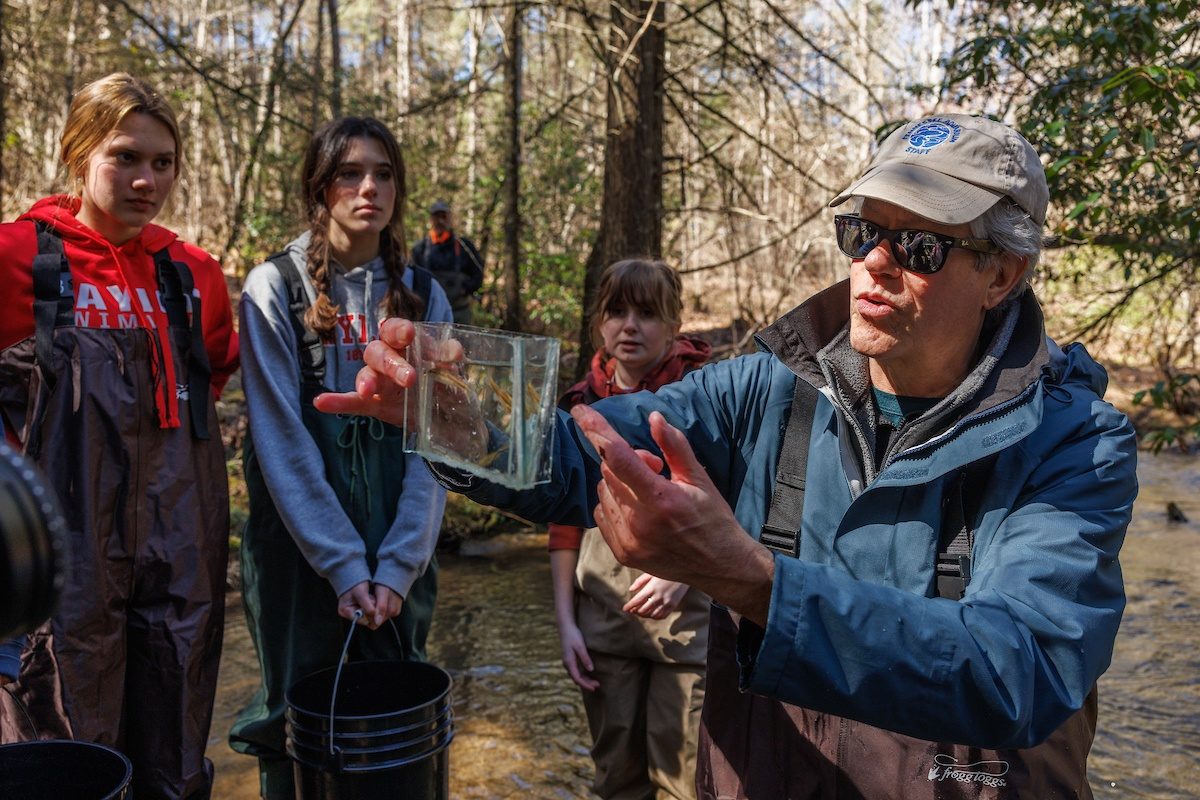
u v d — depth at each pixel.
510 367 1.25
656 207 6.67
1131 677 4.33
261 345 2.63
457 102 12.07
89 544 2.31
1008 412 1.38
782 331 1.58
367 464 2.67
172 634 2.44
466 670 4.40
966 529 1.41
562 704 4.03
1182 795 3.32
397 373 1.36
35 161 13.13
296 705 2.34
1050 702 1.20
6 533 0.64
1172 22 4.71
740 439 1.70
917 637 1.14
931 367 1.48
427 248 8.94
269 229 10.91
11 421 2.36
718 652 1.60
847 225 1.46
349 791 2.23
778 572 1.14
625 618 2.68
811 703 1.16
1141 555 6.34
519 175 10.66
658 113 6.64
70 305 2.36
